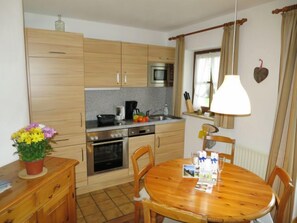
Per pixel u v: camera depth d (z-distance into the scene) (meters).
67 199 1.83
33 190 1.40
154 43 4.01
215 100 1.61
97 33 3.43
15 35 1.82
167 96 4.27
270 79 2.46
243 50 2.74
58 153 2.75
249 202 1.46
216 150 3.13
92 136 2.96
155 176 1.85
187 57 3.77
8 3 1.75
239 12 2.77
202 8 2.70
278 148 2.25
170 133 3.68
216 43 3.13
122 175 3.28
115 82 3.29
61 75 2.67
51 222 1.63
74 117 2.81
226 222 1.29
